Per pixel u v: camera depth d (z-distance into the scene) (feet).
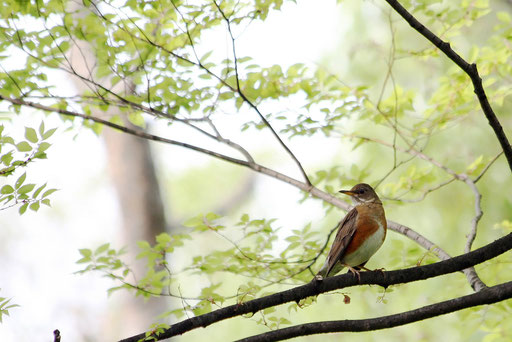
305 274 36.37
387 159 62.08
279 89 39.58
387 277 29.68
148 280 34.50
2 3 34.71
